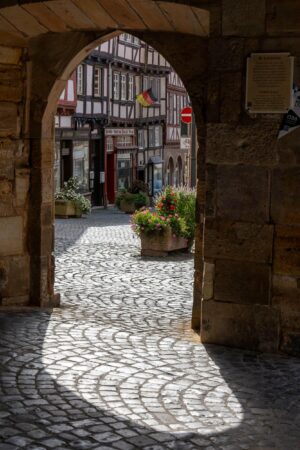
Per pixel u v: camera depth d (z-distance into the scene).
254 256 7.35
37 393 5.95
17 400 5.77
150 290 10.77
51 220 9.26
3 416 5.43
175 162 49.56
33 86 8.85
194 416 5.58
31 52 8.78
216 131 7.33
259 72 7.11
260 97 7.12
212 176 7.40
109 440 5.07
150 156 43.75
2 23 8.10
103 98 34.97
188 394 6.06
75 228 20.94
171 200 15.09
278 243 7.27
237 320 7.50
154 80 43.34
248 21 7.09
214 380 6.45
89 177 34.50
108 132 36.38
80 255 14.36
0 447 4.88
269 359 7.16
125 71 38.25
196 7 7.18
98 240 17.23
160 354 7.21
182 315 9.12
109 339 7.71
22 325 8.15
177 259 14.22
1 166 8.80
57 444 4.96
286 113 7.07
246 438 5.20
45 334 7.79
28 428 5.22
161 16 7.62
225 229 7.43
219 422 5.48
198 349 7.43
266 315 7.38
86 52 8.86
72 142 32.09
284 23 6.98
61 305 9.43
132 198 30.84
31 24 8.22
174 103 48.41
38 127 8.92
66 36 8.65
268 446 5.08
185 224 14.86
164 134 46.19
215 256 7.50
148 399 5.91
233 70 7.20
